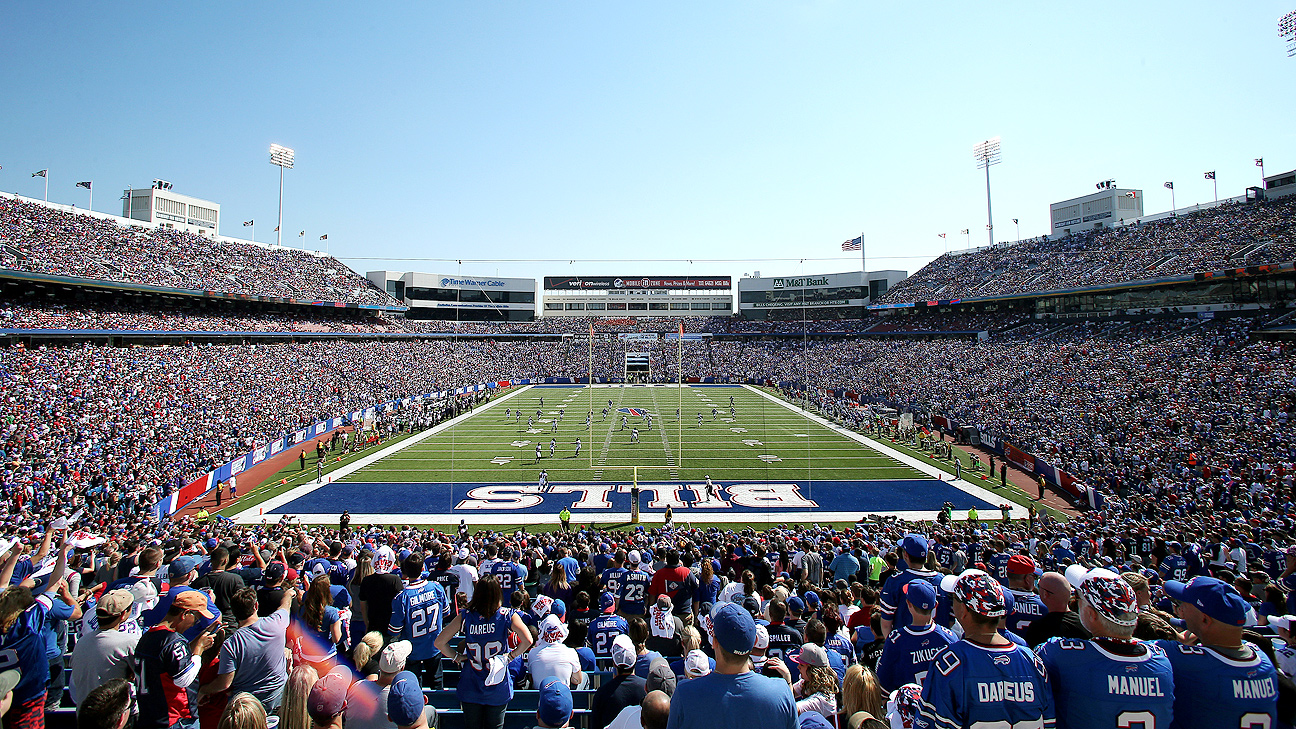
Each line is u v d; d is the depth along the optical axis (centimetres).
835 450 3375
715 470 2953
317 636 544
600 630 702
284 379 4306
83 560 938
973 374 4712
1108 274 5188
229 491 2539
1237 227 4747
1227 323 4041
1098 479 2323
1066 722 323
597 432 3928
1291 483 1823
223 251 5784
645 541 1491
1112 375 3797
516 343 7912
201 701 447
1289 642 417
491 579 529
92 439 2472
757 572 1053
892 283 8550
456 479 2802
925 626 420
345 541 1589
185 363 3919
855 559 1180
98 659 452
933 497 2486
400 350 6362
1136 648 322
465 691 510
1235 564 1171
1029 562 570
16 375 2925
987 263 6956
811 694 444
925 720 334
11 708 438
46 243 4156
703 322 8625
